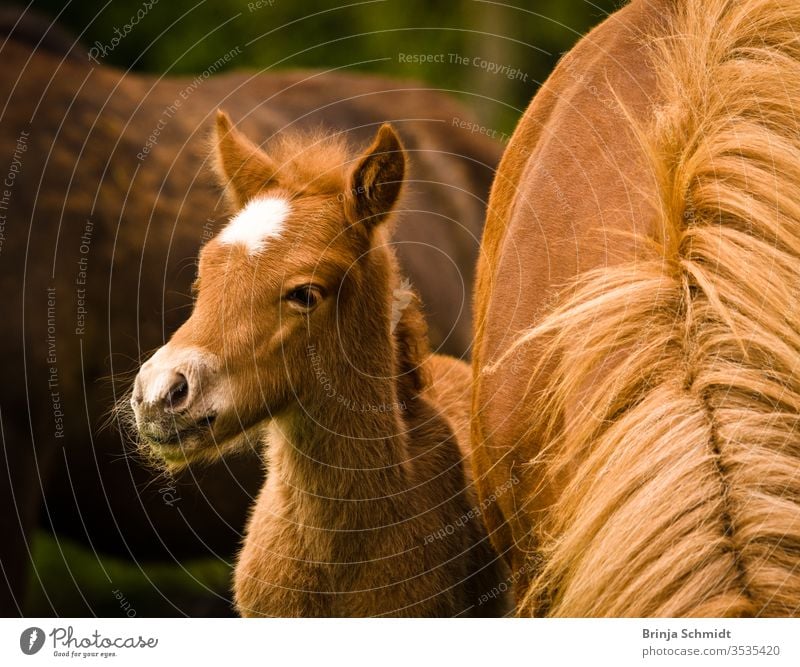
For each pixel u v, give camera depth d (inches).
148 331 500.1
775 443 195.3
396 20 1183.6
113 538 533.3
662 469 199.5
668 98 267.0
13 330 460.8
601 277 242.8
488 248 324.2
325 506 335.9
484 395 285.6
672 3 301.7
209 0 1165.7
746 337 209.0
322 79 700.0
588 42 315.3
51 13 1124.5
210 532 534.9
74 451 489.1
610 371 227.9
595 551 201.5
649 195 255.1
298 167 351.6
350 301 336.8
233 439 327.9
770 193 229.0
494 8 1189.7
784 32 264.7
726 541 188.2
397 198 341.7
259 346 315.3
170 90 573.6
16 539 468.1
